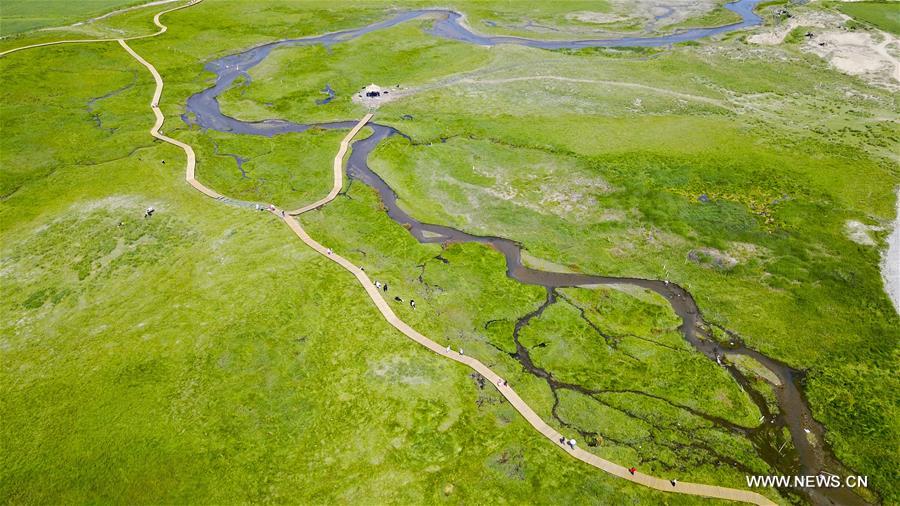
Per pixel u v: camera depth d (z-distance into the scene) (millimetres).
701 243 56562
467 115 82125
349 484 35812
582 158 70750
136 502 34750
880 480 35938
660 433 39062
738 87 88812
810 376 42938
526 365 44375
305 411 40281
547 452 37750
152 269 53906
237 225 60031
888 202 60531
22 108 82250
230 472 36375
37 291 51750
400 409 40406
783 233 57188
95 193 65375
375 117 82438
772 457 37562
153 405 40625
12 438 38594
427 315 48812
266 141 76812
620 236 58000
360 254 56250
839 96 85000
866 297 49094
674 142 73562
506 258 55688
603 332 47219
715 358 44750
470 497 35094
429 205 63469
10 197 64875
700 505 34594
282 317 48031
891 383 41938
